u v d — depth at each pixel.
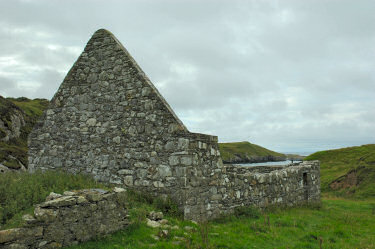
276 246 7.62
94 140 11.41
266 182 12.70
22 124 32.88
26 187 7.76
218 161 10.48
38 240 5.38
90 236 6.30
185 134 9.20
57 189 8.49
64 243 5.80
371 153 27.36
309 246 7.84
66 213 5.90
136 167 10.21
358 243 8.48
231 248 6.94
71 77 12.36
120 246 6.18
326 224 10.78
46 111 12.86
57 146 12.36
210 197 9.85
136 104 10.55
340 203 18.14
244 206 11.26
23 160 23.28
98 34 12.04
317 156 38.09
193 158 9.26
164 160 9.55
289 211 12.94
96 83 11.70
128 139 10.55
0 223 5.95
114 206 7.00
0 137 26.42
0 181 8.34
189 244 6.59
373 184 22.30
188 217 8.83
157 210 8.84
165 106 9.88
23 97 55.75
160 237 6.86
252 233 8.46
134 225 7.27
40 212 5.53
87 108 11.80
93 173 11.24
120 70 11.15
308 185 16.52
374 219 12.70
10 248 4.96
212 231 8.12
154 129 9.97
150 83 10.53
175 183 9.16
